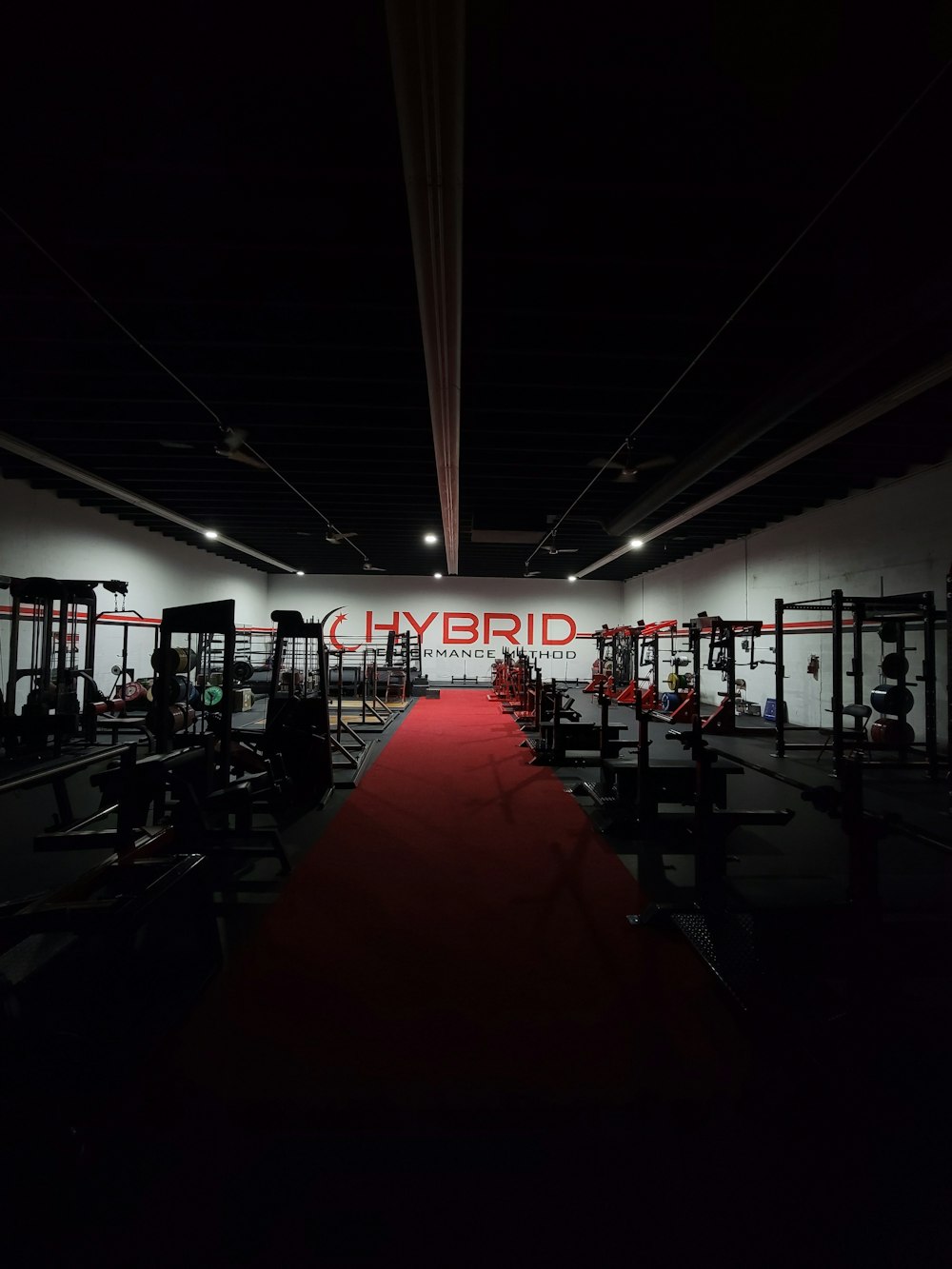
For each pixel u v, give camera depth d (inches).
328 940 89.7
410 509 302.4
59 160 88.0
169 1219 46.2
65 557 281.6
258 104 81.7
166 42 73.7
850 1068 59.1
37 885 113.1
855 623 219.8
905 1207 47.3
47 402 169.8
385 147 87.7
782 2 68.2
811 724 304.2
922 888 107.7
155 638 353.7
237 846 127.3
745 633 310.3
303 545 422.0
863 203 95.3
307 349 143.6
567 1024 69.7
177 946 85.8
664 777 130.8
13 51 74.5
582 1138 53.6
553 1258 43.3
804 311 121.4
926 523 225.8
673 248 106.5
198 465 228.5
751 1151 52.4
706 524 334.6
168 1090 58.9
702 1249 44.1
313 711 173.8
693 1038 67.4
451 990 76.5
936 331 127.6
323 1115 56.0
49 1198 47.2
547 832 143.6
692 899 104.2
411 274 116.6
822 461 219.6
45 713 233.6
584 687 551.2
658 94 79.7
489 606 575.2
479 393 165.6
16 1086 54.6
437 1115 56.0
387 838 138.9
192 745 157.2
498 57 75.5
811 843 138.7
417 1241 44.4
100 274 114.1
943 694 236.7
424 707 406.6
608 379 151.4
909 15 68.4
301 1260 43.1
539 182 92.0
